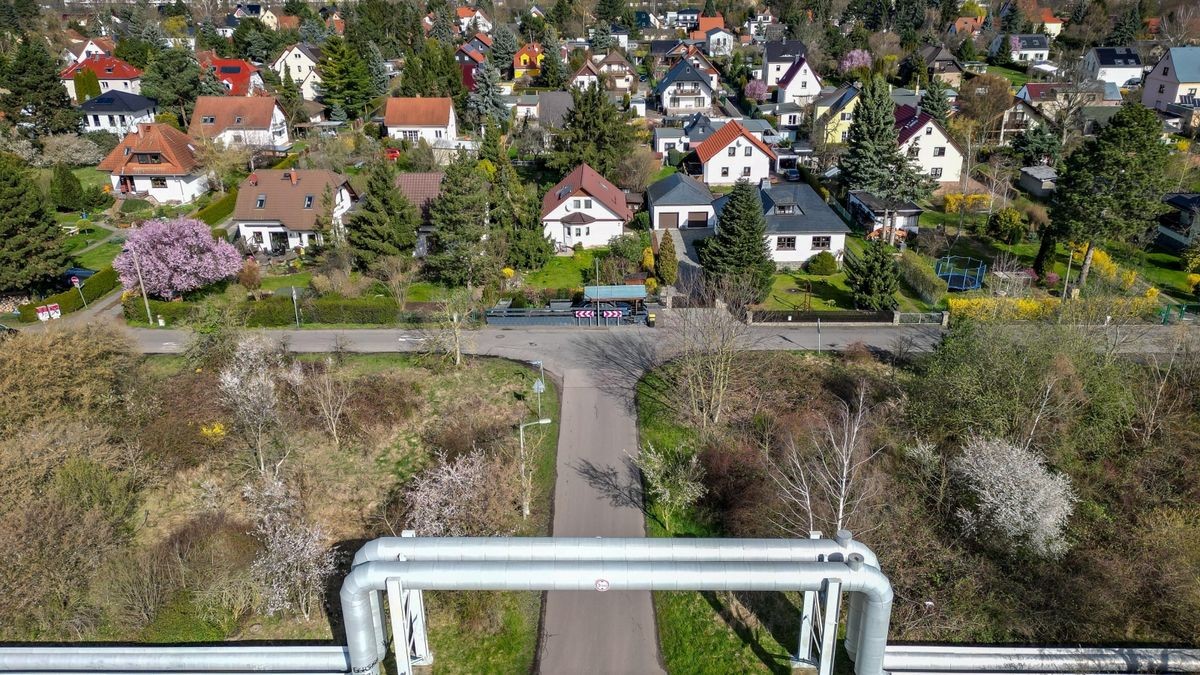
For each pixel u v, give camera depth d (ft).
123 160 243.19
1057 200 175.01
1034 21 480.23
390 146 288.92
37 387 117.70
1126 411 117.08
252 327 167.84
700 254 178.81
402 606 77.15
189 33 485.56
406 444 127.95
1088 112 284.61
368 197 184.03
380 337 163.73
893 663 82.53
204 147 249.96
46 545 91.09
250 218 200.44
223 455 121.80
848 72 375.45
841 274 192.34
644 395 139.54
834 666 85.20
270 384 122.52
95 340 128.36
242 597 92.07
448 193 176.04
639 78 421.59
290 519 100.12
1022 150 258.98
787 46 377.50
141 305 170.50
